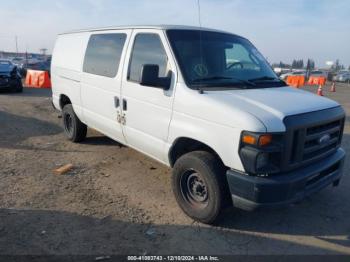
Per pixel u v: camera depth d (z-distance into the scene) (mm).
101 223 4043
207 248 3646
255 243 3777
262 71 4914
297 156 3615
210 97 3836
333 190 5211
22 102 12406
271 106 3670
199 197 4121
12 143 7047
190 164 4012
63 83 6898
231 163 3605
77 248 3541
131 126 4973
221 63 4551
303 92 4582
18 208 4312
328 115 3949
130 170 5738
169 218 4219
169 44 4348
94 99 5809
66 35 7004
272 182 3449
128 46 5027
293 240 3865
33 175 5395
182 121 4109
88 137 7551
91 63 5902
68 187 5008
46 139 7434
